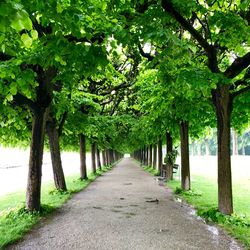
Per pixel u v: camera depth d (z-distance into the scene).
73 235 7.82
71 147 29.19
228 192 9.65
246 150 108.94
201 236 7.61
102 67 5.77
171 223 9.02
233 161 53.16
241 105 11.05
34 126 10.89
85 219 9.70
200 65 10.34
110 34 5.84
